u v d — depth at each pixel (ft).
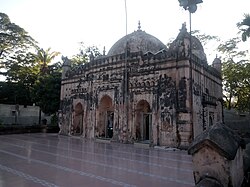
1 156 35.78
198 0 39.29
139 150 46.85
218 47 87.71
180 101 51.19
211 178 14.64
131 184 21.80
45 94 88.38
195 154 15.51
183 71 51.80
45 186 20.58
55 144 52.90
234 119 85.46
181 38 53.78
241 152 16.76
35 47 99.45
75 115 77.25
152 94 56.08
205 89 60.23
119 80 63.05
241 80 81.82
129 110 59.72
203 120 56.44
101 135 67.77
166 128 52.47
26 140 60.80
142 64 59.11
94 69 70.64
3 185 20.74
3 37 90.68
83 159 34.55
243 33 53.78
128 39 70.59
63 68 84.38
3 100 106.83
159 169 28.71
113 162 32.81
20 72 98.94
